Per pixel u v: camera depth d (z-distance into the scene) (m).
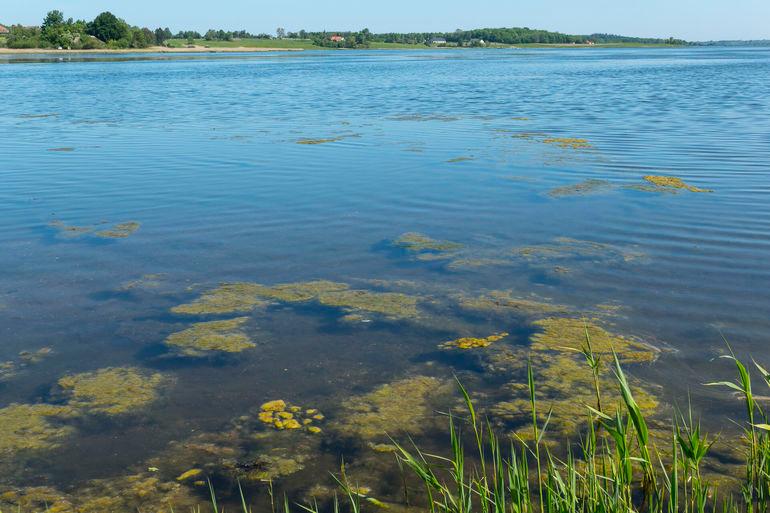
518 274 7.80
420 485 4.50
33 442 4.99
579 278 7.62
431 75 45.16
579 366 5.84
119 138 17.55
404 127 19.11
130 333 6.56
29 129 19.41
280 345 6.31
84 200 11.13
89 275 7.92
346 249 8.73
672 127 18.08
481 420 5.16
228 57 82.25
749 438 4.33
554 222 9.62
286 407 5.38
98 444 4.96
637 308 6.84
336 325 6.68
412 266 8.12
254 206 10.66
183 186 12.00
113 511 4.30
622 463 3.71
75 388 5.67
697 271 7.68
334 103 26.66
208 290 7.50
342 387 5.64
